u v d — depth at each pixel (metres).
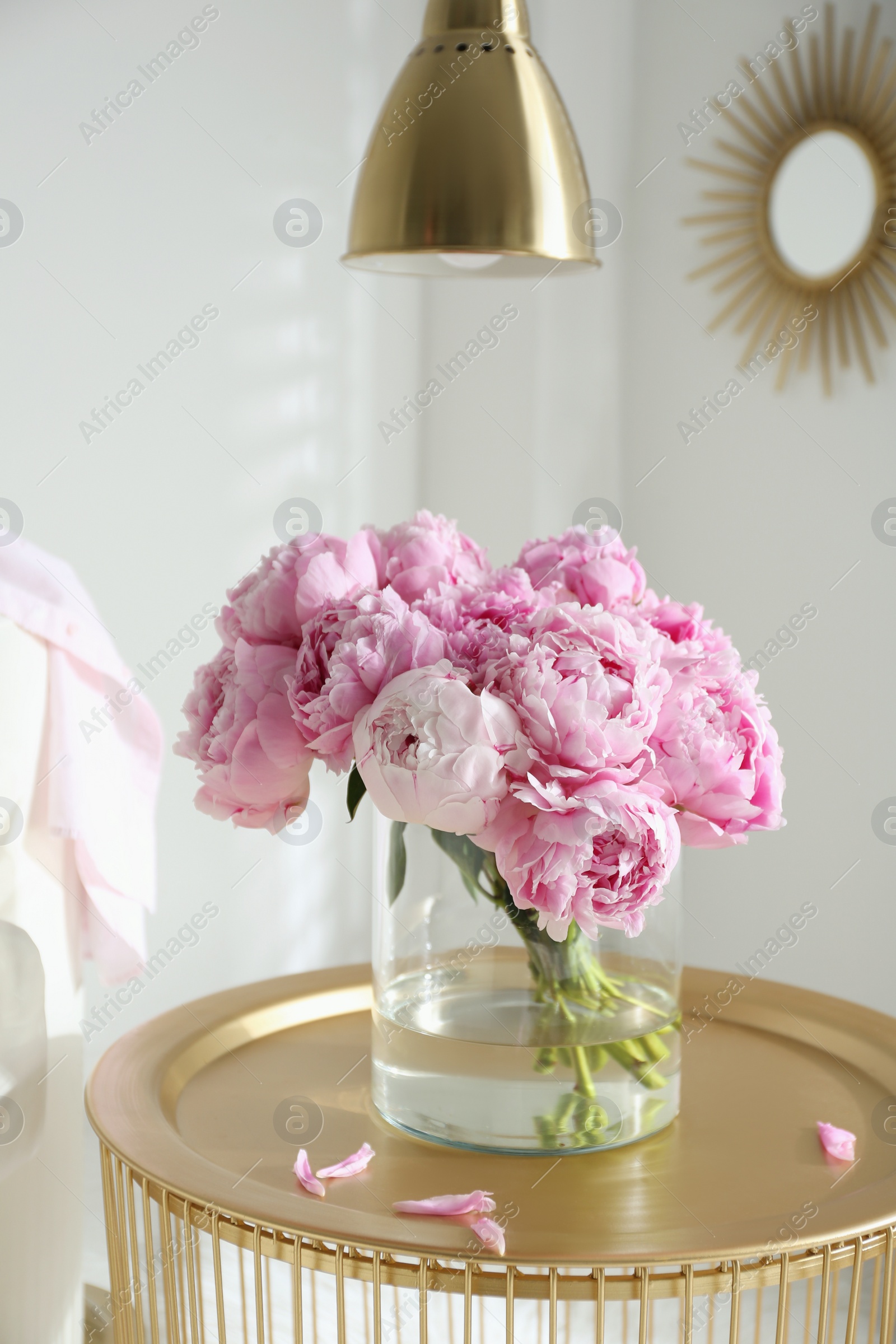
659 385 2.58
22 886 1.03
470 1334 0.73
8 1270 1.06
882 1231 0.77
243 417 2.39
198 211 2.26
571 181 1.01
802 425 2.36
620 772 0.77
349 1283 1.74
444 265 1.26
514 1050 0.87
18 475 2.02
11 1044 1.02
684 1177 0.85
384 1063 0.93
